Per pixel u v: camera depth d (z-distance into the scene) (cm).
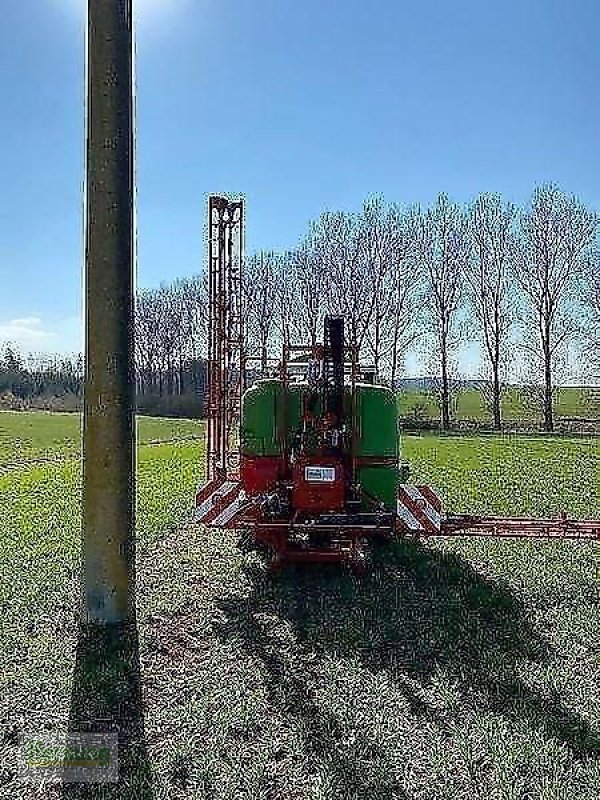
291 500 1131
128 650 819
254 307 6150
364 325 5941
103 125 868
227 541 1395
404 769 589
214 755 609
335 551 1144
